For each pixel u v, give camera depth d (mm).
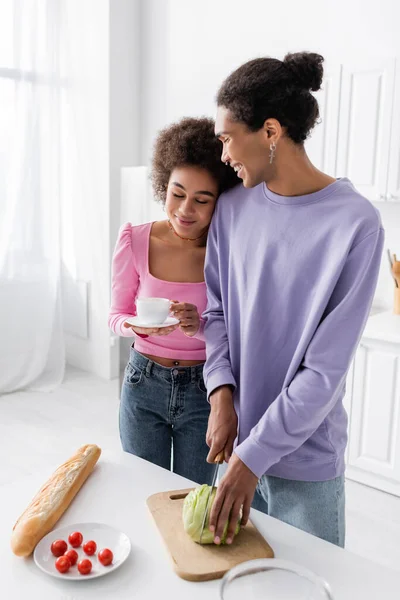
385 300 3301
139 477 1298
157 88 4309
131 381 1626
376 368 2768
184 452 1648
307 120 1209
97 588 954
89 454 1324
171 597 937
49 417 3666
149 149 4387
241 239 1382
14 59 3824
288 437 1175
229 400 1361
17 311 4086
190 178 1441
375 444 2828
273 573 880
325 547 1075
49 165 4043
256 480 1147
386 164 2834
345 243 1179
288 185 1271
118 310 1671
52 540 1059
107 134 4188
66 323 4715
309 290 1257
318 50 3396
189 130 1445
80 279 4516
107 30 4109
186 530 1067
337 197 1233
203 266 1606
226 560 1014
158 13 4223
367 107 2854
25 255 4074
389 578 991
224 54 3896
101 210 4262
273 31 3605
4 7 3766
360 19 3195
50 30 3918
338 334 1190
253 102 1160
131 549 1051
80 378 4422
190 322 1471
